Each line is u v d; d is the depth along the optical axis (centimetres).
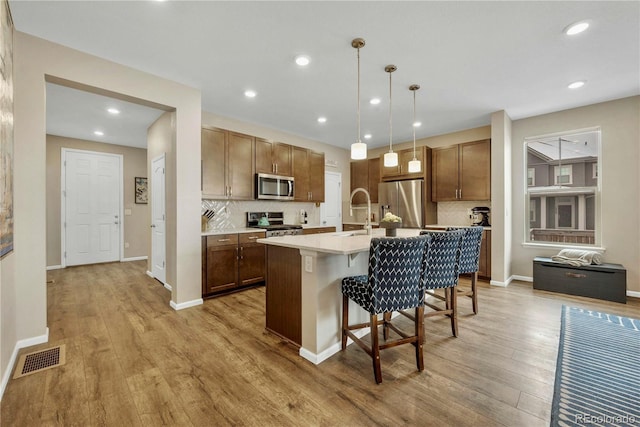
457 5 195
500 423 148
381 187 547
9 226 189
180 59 265
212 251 355
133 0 189
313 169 535
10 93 192
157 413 155
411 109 398
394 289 188
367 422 149
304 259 217
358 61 250
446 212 527
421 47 245
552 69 284
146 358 211
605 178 370
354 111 407
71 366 199
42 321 231
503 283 404
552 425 146
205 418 152
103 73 262
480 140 458
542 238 428
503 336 249
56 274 470
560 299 347
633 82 313
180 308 314
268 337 247
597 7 196
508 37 231
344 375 192
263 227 448
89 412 155
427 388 178
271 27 219
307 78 304
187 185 320
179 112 314
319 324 210
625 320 279
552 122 408
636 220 352
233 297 360
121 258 582
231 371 195
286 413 156
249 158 430
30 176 223
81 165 539
